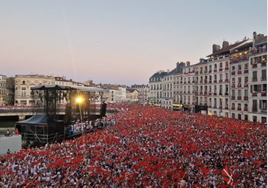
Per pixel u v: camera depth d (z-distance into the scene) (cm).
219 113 7075
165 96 11512
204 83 8044
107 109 8656
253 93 5469
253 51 5500
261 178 1556
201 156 2202
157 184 1516
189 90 9106
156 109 8231
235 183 1445
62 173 1778
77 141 2912
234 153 2294
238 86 6253
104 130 3719
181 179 1585
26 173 1778
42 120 3572
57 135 3628
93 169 1777
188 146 2484
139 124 4275
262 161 1897
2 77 11981
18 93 11862
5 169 1873
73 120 5181
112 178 1639
